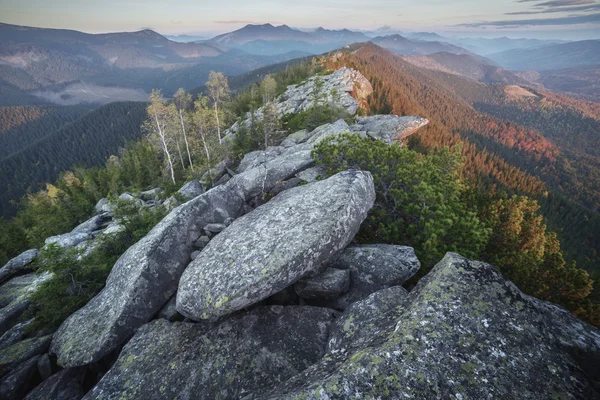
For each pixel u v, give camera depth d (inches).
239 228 478.9
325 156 748.6
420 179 622.8
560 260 682.2
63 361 405.4
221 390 319.0
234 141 2194.9
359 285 424.5
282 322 383.6
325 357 260.5
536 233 741.9
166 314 465.4
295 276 382.9
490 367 207.2
